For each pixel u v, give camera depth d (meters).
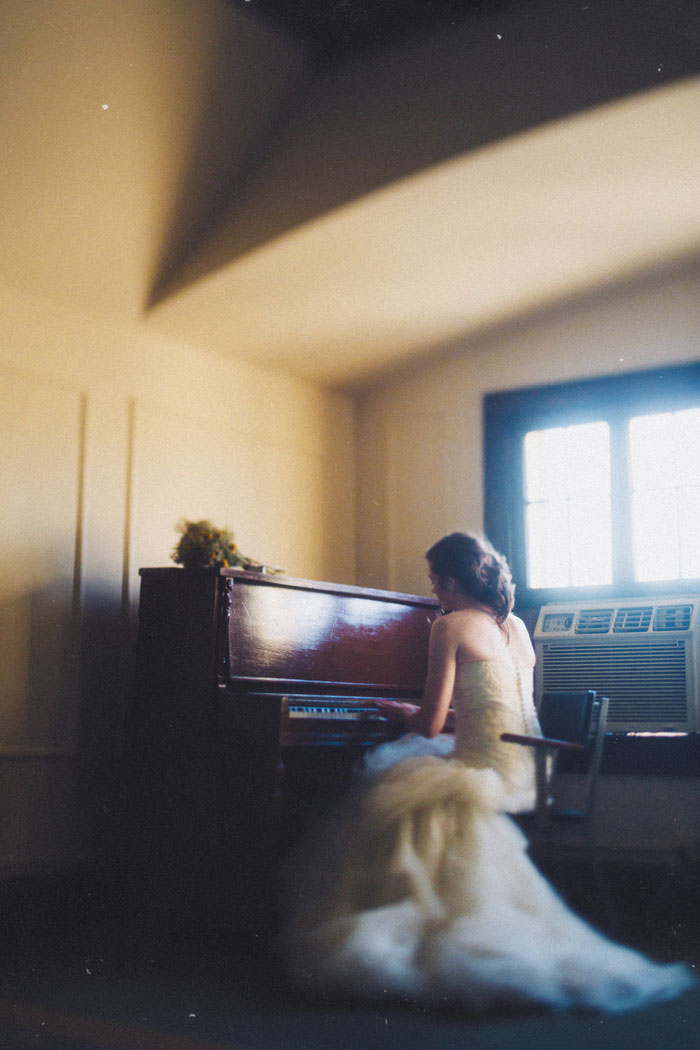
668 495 5.51
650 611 5.24
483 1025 2.59
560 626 5.46
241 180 4.99
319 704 4.11
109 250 4.89
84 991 3.00
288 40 4.54
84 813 4.80
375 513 6.37
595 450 5.76
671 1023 2.58
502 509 5.93
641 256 5.24
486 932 2.80
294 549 6.05
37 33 3.95
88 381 5.05
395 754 3.34
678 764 4.93
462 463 6.09
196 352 5.63
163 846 4.20
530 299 5.63
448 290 5.41
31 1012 2.73
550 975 2.81
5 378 4.71
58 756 4.71
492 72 4.30
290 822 4.45
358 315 5.55
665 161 4.37
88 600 4.93
